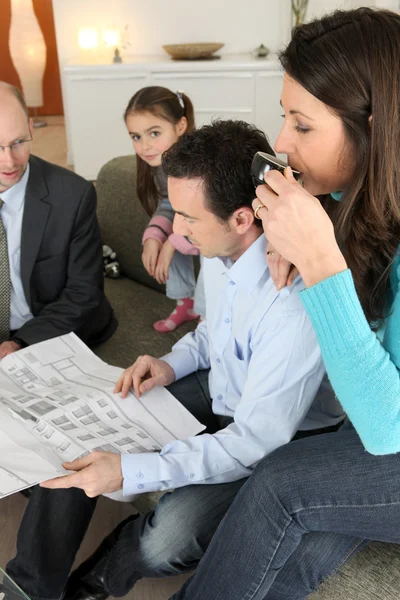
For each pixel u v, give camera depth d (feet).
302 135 3.51
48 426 4.43
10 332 6.42
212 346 4.83
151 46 17.03
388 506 3.55
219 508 4.17
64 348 5.56
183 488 4.29
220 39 16.90
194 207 4.10
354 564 4.06
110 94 15.66
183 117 7.23
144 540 4.25
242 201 4.05
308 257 3.30
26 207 6.07
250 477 3.80
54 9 16.74
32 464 4.03
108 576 4.54
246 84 15.26
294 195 3.26
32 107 22.53
